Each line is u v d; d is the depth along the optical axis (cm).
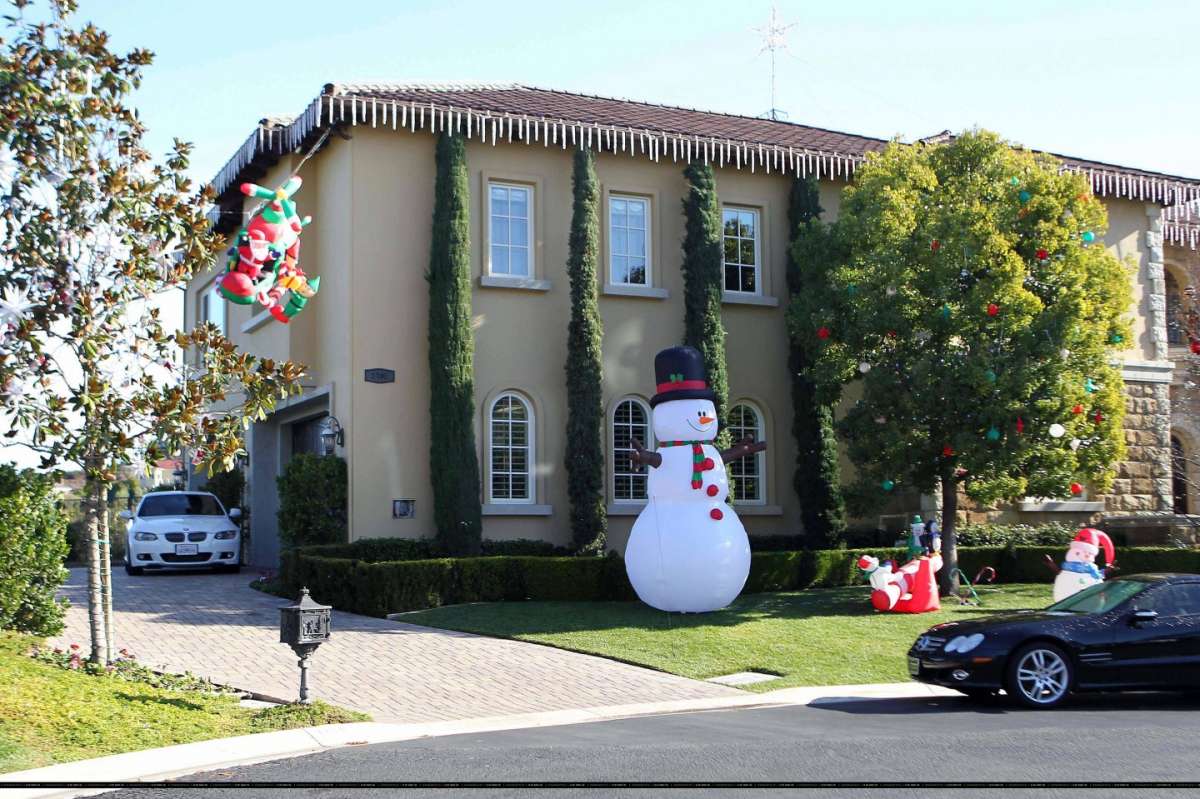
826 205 2378
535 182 2108
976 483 1866
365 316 1967
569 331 2044
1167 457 2491
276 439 2500
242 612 1666
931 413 1781
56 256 1111
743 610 1719
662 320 2188
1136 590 1184
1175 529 2233
